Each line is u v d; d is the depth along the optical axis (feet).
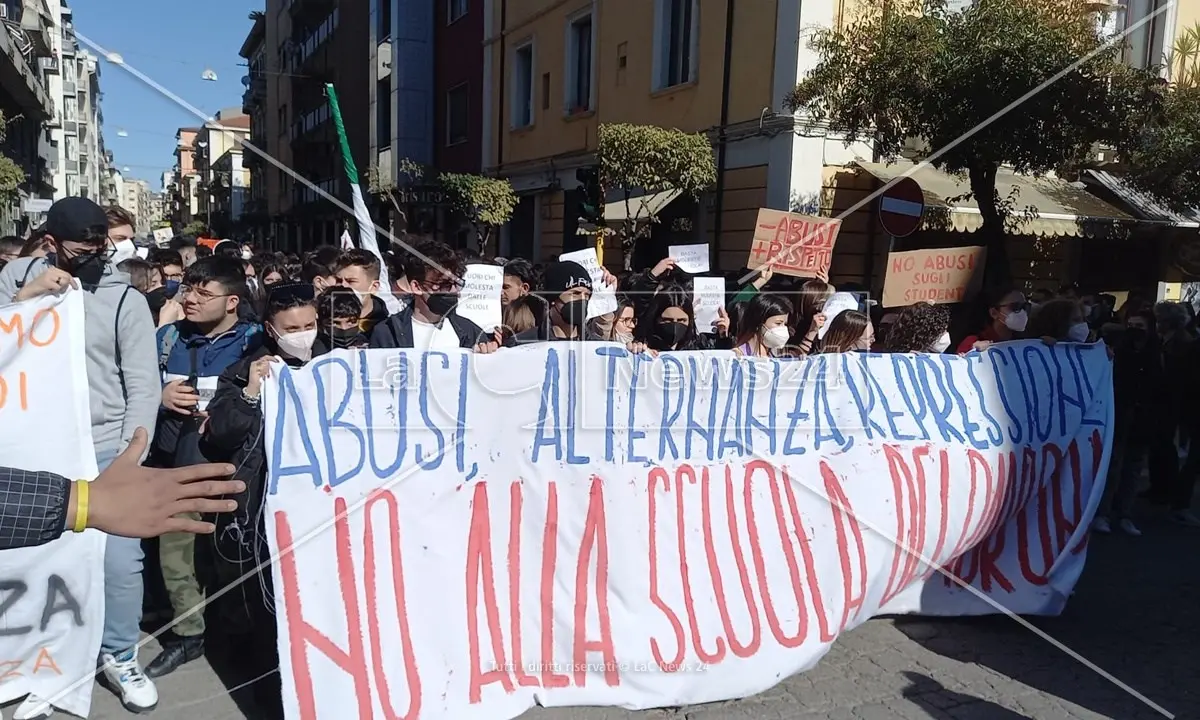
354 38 92.38
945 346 15.66
